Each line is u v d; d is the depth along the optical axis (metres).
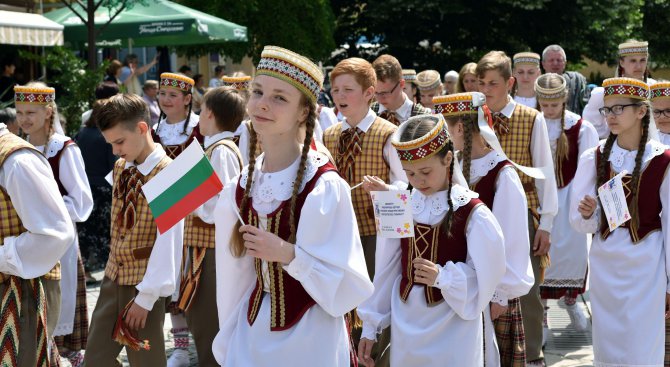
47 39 11.64
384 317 3.91
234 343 3.11
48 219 3.92
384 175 5.22
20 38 11.26
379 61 6.23
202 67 23.02
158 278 4.24
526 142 5.46
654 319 4.64
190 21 12.85
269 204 3.01
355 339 4.98
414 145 3.65
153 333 4.41
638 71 7.97
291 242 2.96
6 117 5.25
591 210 4.73
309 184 2.97
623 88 4.64
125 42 14.40
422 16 26.09
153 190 3.20
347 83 5.20
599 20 26.72
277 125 2.95
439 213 3.75
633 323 4.65
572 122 6.62
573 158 6.59
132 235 4.39
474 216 3.67
